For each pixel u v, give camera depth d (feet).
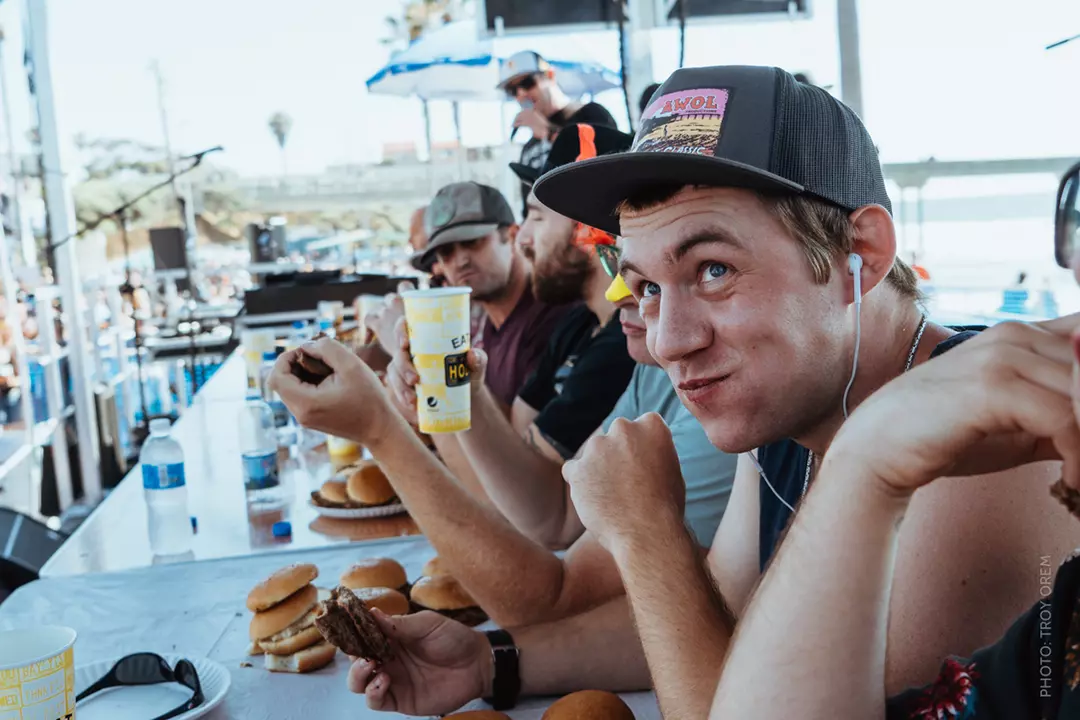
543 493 6.54
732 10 12.51
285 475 8.73
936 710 2.55
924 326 3.16
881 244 2.95
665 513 3.51
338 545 6.35
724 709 2.50
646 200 2.91
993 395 1.98
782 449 3.97
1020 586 2.57
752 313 2.85
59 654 3.21
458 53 20.89
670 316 2.92
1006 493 2.59
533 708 4.18
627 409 6.30
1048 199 7.45
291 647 4.53
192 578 5.87
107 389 18.99
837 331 2.94
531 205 8.38
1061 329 1.98
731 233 2.82
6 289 15.29
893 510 2.27
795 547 2.42
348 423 4.45
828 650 2.35
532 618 4.54
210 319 24.86
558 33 13.20
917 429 2.12
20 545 9.11
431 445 8.48
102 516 7.48
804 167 2.84
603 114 11.32
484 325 11.14
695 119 2.95
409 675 4.06
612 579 4.61
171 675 4.28
